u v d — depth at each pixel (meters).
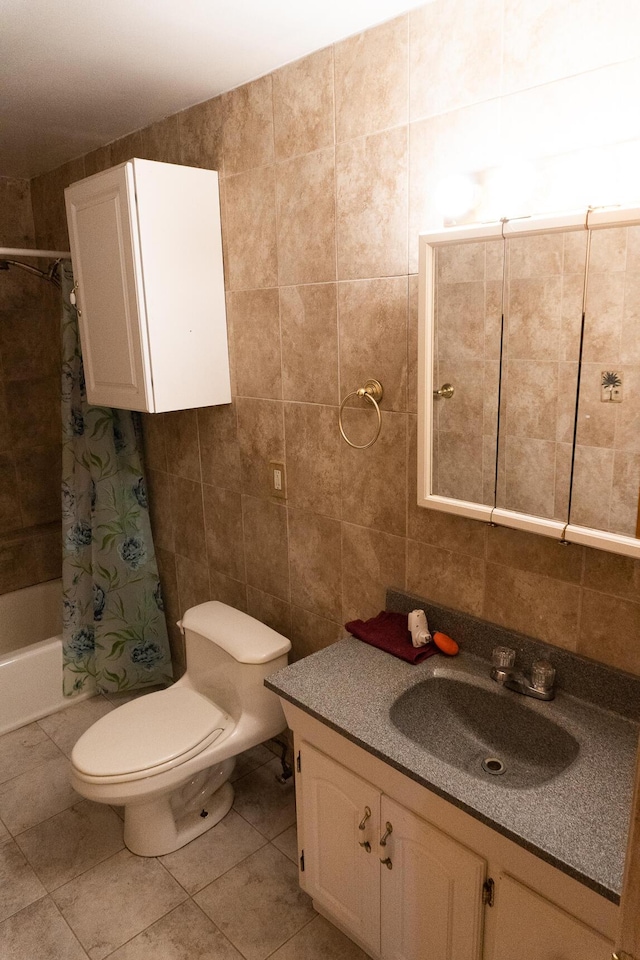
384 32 1.60
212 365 2.27
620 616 1.45
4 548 3.21
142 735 2.01
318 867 1.76
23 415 3.34
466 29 1.45
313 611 2.25
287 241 1.99
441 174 1.56
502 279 1.44
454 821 1.34
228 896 1.97
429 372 1.60
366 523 1.97
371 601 2.02
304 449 2.12
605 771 1.31
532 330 1.41
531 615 1.62
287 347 2.08
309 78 1.80
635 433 1.30
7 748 2.68
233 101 2.04
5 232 3.19
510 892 1.26
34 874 2.06
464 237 1.45
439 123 1.54
